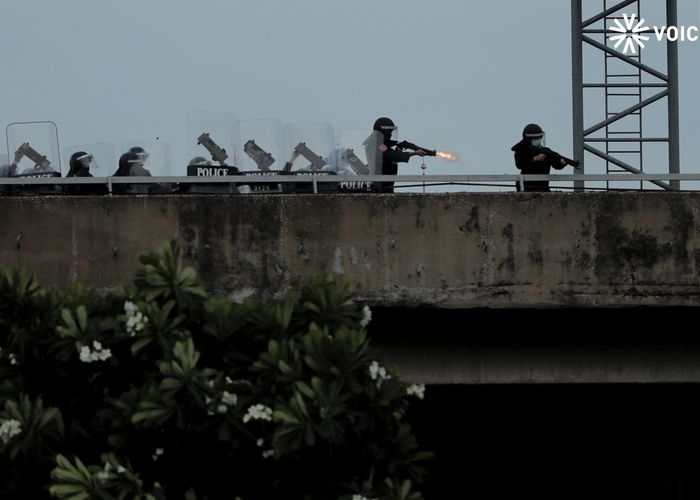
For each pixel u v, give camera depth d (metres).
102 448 12.18
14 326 12.49
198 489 12.19
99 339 12.16
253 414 11.82
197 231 16.69
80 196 16.70
